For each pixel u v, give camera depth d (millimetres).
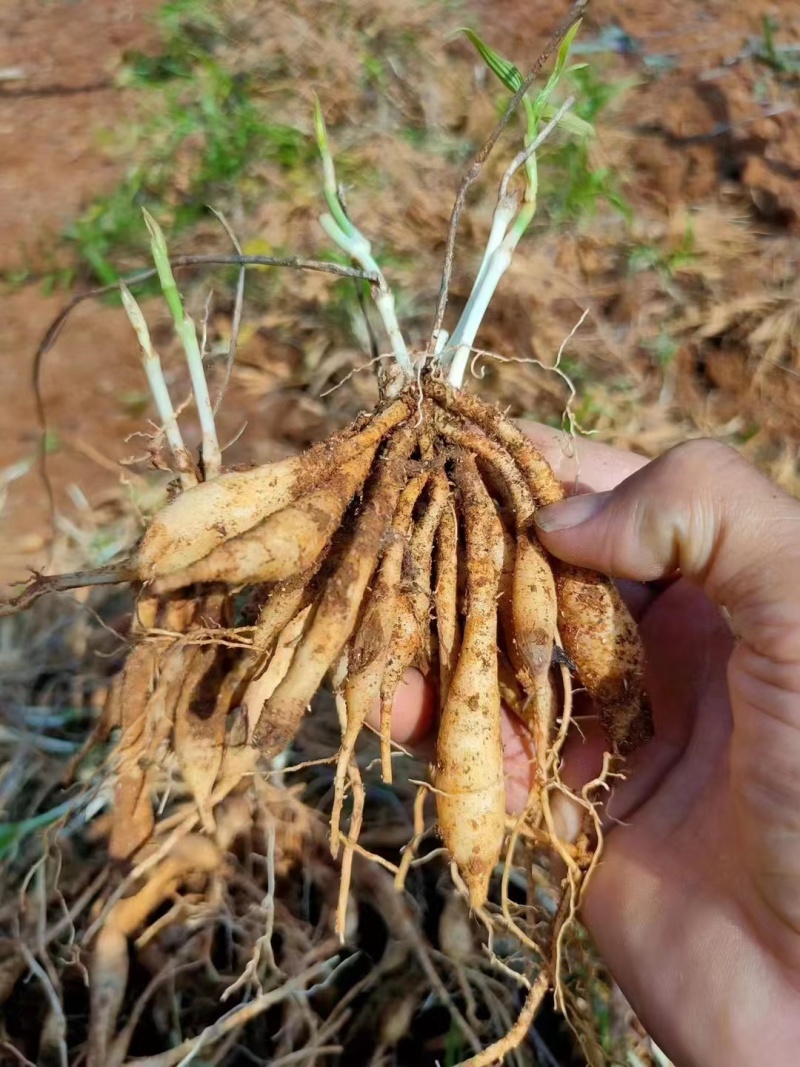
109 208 491
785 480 378
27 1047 232
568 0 730
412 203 481
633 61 649
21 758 273
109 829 249
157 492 345
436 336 231
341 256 439
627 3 734
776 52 650
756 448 394
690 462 194
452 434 223
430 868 268
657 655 236
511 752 235
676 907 194
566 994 216
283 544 183
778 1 739
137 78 613
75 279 464
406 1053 241
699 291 457
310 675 179
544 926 231
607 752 204
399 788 282
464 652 205
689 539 193
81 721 289
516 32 674
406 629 207
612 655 208
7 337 425
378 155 511
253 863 256
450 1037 235
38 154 548
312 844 257
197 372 221
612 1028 241
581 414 396
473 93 578
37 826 257
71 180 530
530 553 212
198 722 207
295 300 440
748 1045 178
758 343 429
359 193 490
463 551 224
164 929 241
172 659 203
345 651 207
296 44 610
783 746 175
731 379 422
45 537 339
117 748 208
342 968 248
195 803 210
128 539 331
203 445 222
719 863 193
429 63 607
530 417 396
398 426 222
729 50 661
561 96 563
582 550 204
